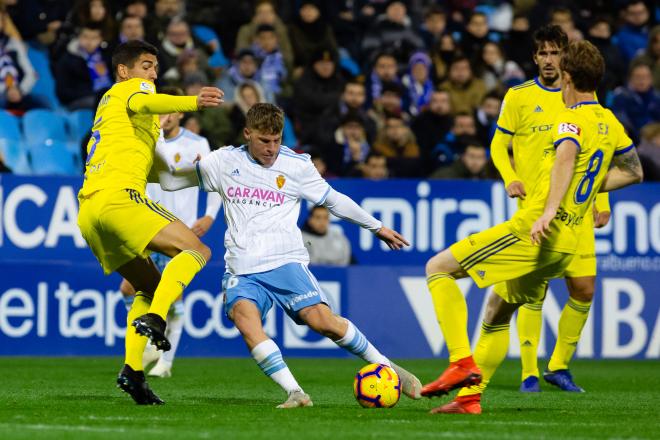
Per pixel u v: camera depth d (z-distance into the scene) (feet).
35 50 148.15
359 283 125.08
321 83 146.92
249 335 64.59
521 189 80.53
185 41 146.10
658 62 159.63
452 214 126.21
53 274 118.42
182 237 65.57
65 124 139.85
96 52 142.41
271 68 149.79
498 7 178.19
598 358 128.36
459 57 151.12
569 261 63.67
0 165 134.10
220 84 146.20
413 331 125.80
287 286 65.00
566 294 127.03
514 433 54.13
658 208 129.08
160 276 68.80
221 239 121.70
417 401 72.49
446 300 62.03
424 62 153.07
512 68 159.53
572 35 161.27
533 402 75.10
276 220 65.16
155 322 61.82
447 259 62.85
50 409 64.44
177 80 139.44
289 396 65.51
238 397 76.13
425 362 120.06
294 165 65.51
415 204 125.80
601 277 128.36
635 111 153.79
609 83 160.15
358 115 141.69
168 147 92.38
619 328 128.67
